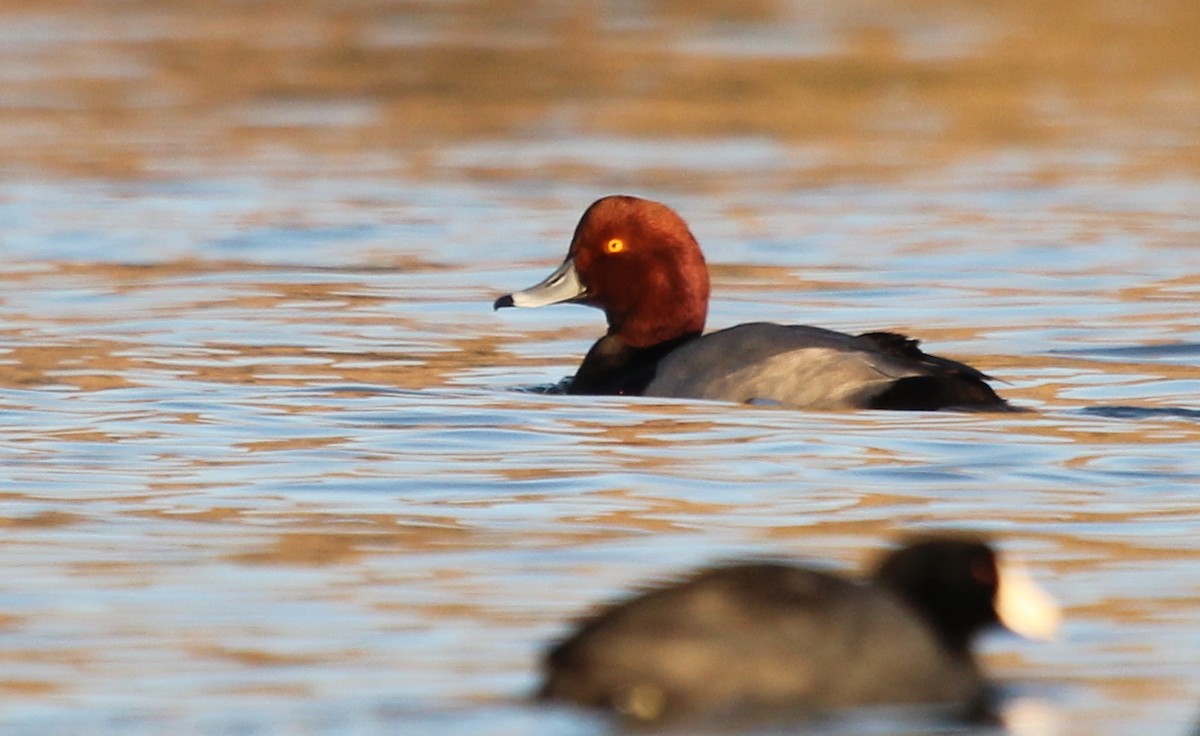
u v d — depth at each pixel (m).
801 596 6.98
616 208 14.02
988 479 10.62
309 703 7.17
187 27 41.16
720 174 25.47
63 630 7.98
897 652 6.98
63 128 28.61
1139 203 23.12
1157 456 11.15
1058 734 6.98
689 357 12.98
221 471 10.77
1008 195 23.77
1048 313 16.80
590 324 16.61
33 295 17.33
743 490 10.39
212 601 8.36
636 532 9.55
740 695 6.73
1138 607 8.41
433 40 39.06
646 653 6.77
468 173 25.45
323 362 14.48
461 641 7.85
